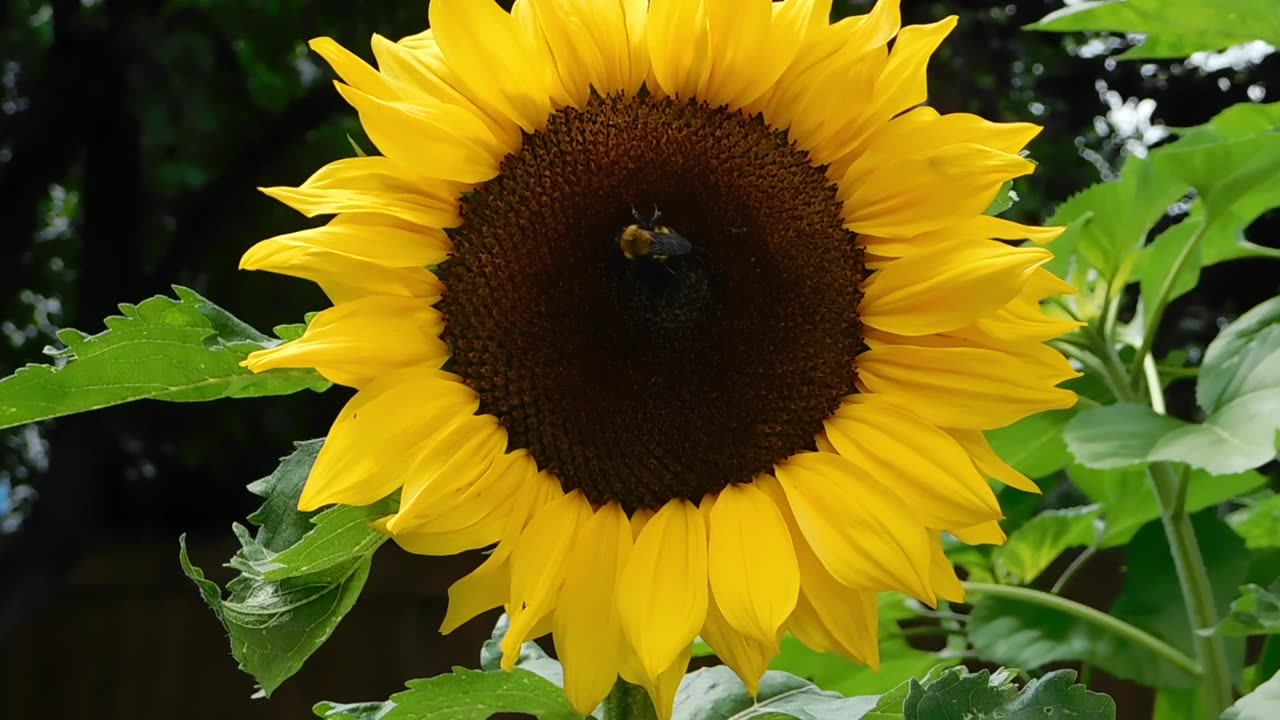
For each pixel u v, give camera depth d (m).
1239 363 0.42
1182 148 0.44
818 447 0.35
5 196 1.04
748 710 0.37
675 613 0.32
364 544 0.32
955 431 0.34
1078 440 0.42
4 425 0.32
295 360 0.30
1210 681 0.44
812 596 0.33
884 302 0.35
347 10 1.03
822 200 0.36
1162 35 0.48
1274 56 1.06
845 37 0.35
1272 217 1.04
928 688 0.30
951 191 0.34
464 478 0.31
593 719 0.35
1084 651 0.50
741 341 0.35
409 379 0.31
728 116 0.36
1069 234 0.46
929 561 0.32
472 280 0.34
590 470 0.34
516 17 0.34
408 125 0.31
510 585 0.32
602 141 0.35
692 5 0.35
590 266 0.34
